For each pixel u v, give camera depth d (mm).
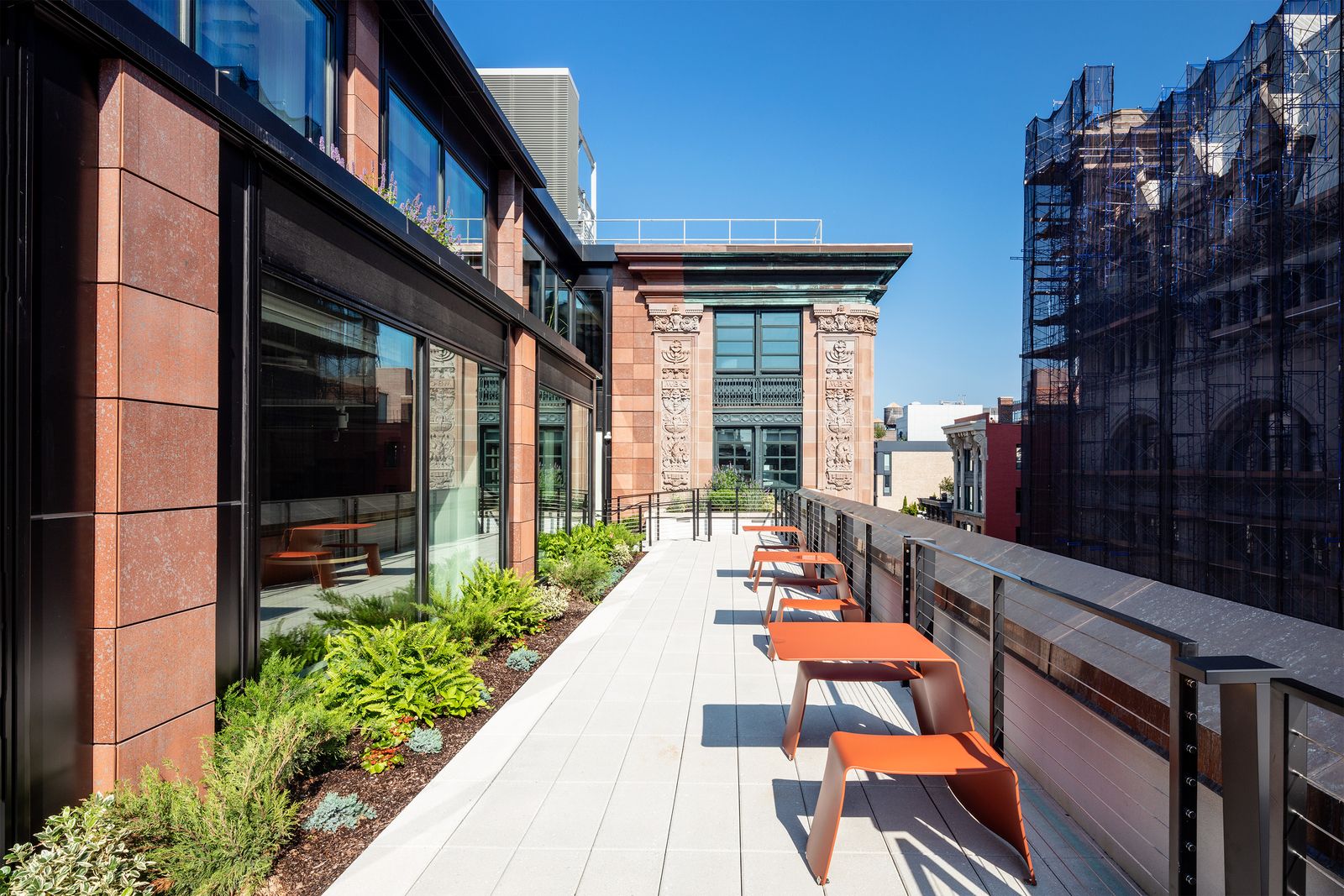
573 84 22500
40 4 2811
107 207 3143
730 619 8523
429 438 7047
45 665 2910
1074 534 31078
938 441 61625
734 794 4051
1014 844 3367
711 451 24906
